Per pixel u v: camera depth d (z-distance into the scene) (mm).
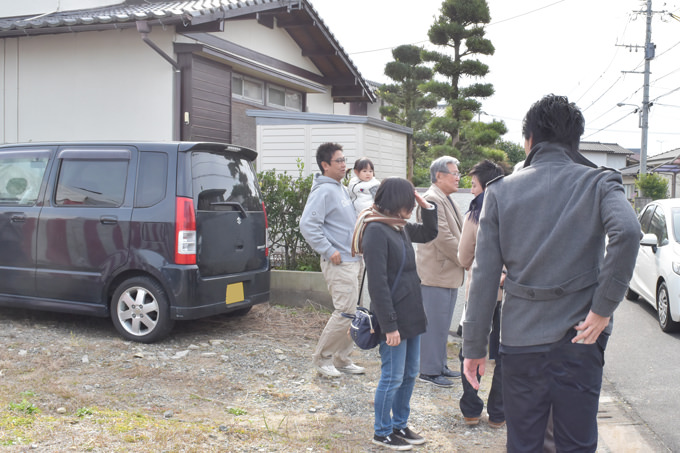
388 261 3289
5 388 3906
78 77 9562
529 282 2189
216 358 4965
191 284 5047
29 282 5566
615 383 5176
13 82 9930
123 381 4285
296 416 3867
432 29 18719
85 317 6203
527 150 2449
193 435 3289
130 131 9328
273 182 7211
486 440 3715
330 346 4664
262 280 5883
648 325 7395
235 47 10133
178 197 5082
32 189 5660
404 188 3283
